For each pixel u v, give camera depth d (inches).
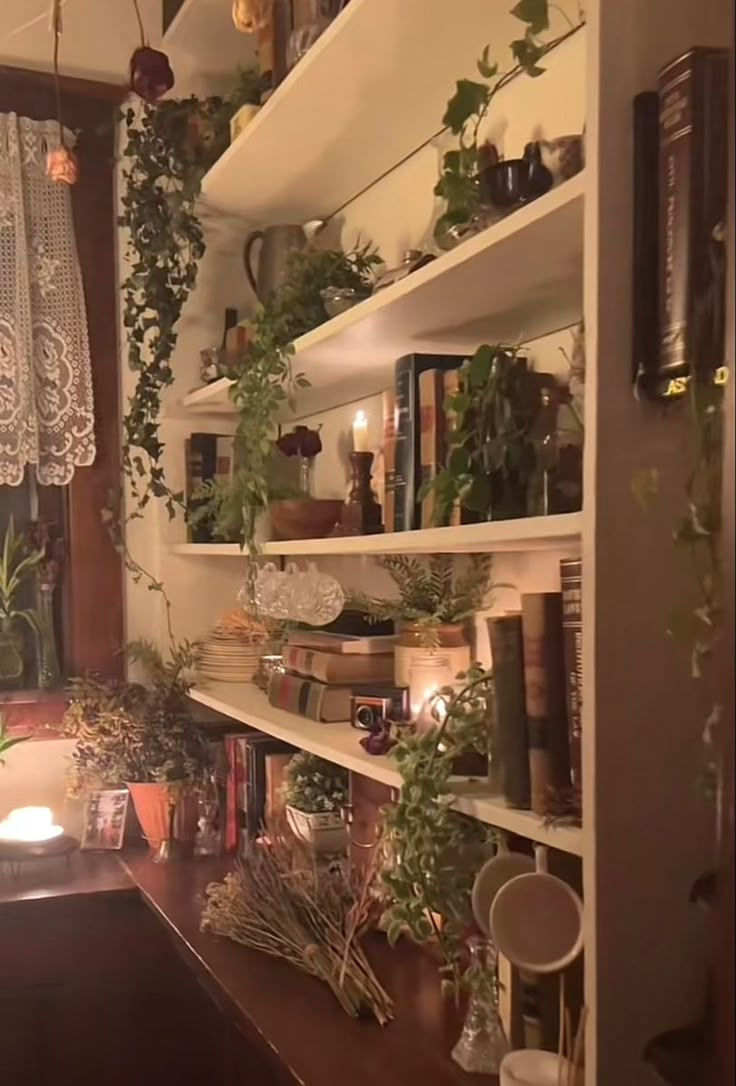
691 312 39.0
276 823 81.4
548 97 61.4
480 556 69.4
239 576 103.3
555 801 47.9
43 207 98.5
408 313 60.2
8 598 101.1
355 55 61.9
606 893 41.3
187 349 99.9
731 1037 28.5
